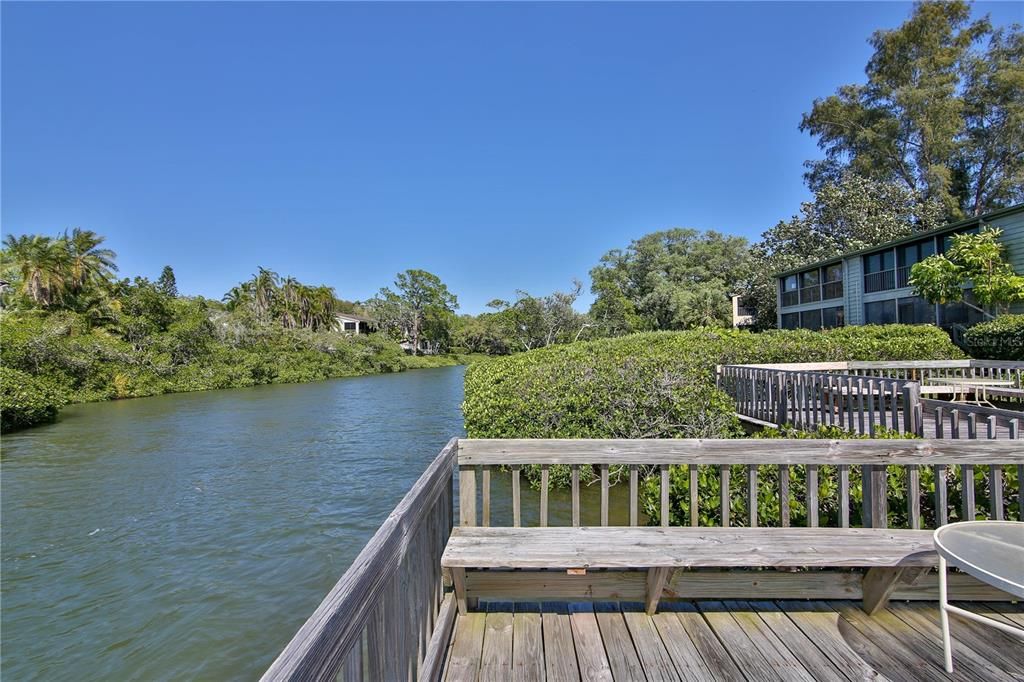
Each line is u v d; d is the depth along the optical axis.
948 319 15.91
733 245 39.88
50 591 4.83
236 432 13.02
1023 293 12.25
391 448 10.81
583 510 5.98
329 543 5.82
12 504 7.30
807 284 23.23
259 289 46.59
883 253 18.55
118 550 5.70
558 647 2.26
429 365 50.41
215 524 6.44
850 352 11.79
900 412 7.33
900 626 2.37
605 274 45.09
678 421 6.53
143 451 10.79
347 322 61.41
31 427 14.25
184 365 26.94
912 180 27.56
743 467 3.71
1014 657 2.12
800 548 2.25
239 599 4.66
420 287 59.31
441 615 2.26
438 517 2.29
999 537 2.08
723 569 2.57
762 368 7.41
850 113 28.28
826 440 2.46
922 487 3.21
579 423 6.71
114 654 3.94
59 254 28.81
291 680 0.72
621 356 9.44
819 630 2.36
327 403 19.36
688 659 2.16
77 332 24.61
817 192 28.25
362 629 1.10
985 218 14.41
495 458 2.50
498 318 56.19
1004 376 9.98
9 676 3.71
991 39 26.27
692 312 32.94
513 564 2.19
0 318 25.30
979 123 26.61
